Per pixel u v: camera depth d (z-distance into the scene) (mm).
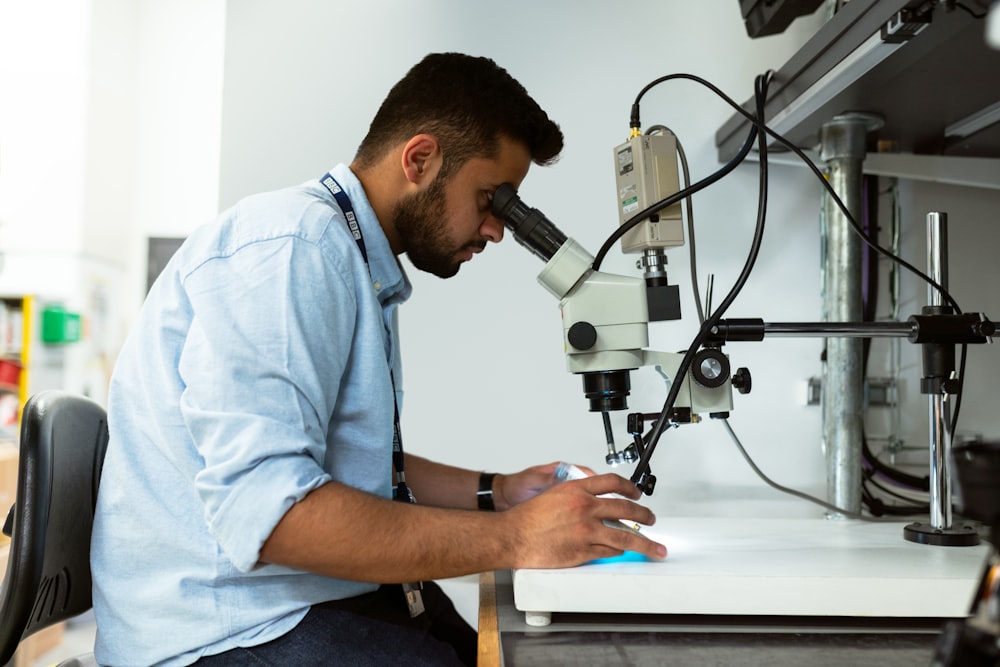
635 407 1630
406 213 1062
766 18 1376
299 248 894
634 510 922
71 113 4613
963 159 1561
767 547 1027
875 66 1132
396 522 842
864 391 1550
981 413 1622
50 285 4551
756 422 1633
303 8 1662
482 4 1672
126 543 935
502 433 1629
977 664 332
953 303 1113
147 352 966
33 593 903
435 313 1640
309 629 903
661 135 1053
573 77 1666
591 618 860
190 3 4973
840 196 1463
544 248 1021
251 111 1650
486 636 792
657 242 1025
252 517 802
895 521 1411
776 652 729
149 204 5051
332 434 969
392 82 1659
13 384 4020
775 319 1642
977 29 986
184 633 893
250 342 847
